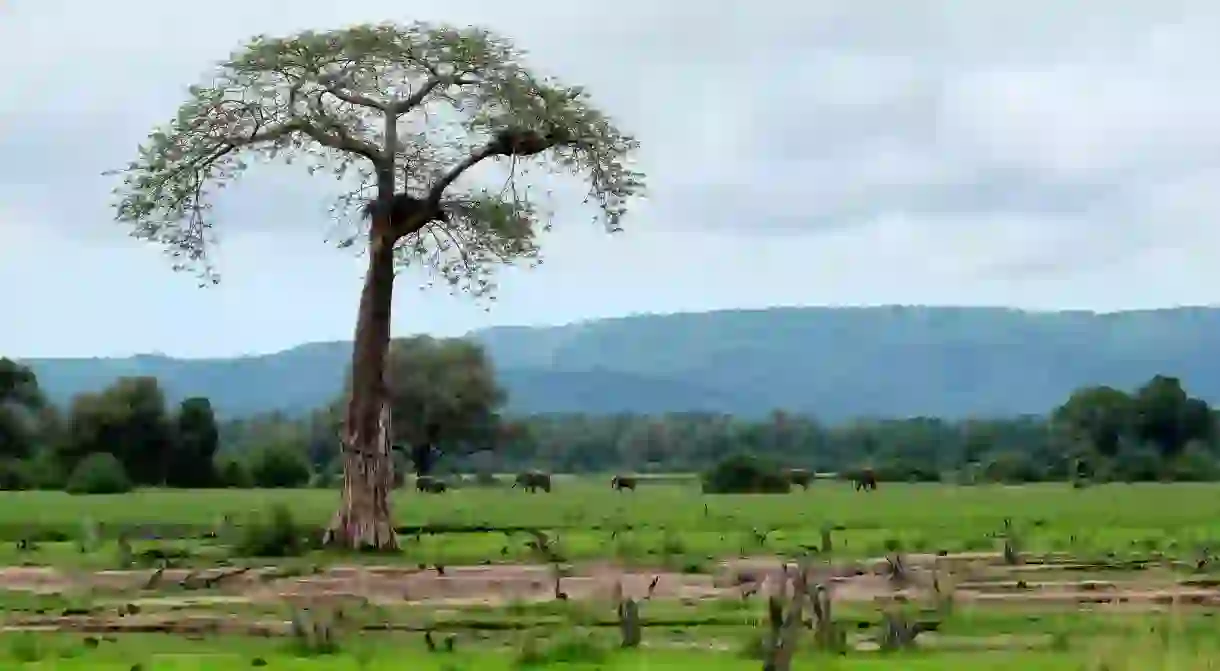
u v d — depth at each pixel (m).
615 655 51.53
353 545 97.88
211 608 67.44
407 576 81.31
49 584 78.94
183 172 99.62
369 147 100.56
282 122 99.94
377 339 100.50
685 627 59.72
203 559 92.12
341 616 60.94
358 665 49.88
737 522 131.38
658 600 68.25
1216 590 73.00
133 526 120.62
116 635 59.00
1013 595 71.00
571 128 100.81
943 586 72.56
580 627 59.62
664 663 49.56
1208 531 117.00
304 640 54.47
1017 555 88.50
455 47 98.00
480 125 100.50
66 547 102.94
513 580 78.50
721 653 52.19
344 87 99.44
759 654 50.81
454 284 105.00
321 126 99.50
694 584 75.62
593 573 82.06
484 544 104.56
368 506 98.75
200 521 129.75
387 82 100.31
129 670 48.47
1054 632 56.97
